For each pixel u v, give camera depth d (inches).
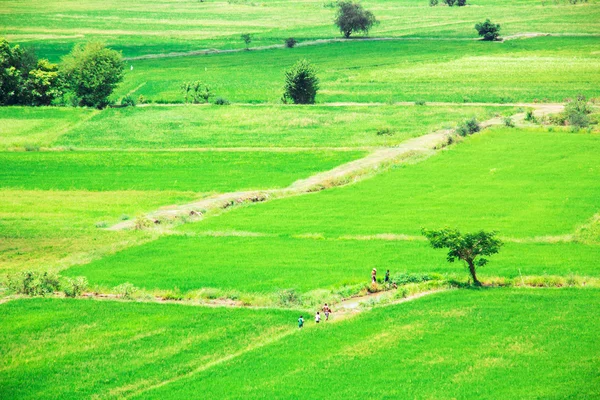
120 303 3646.7
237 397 2741.1
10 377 2935.5
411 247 4439.0
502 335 3206.2
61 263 4237.2
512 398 2691.9
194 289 3826.3
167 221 5032.0
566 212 5036.9
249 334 3294.8
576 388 2753.4
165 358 3080.7
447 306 3526.1
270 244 4534.9
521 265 4060.0
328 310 3449.8
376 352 3073.3
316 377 2876.5
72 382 2896.2
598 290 3713.1
